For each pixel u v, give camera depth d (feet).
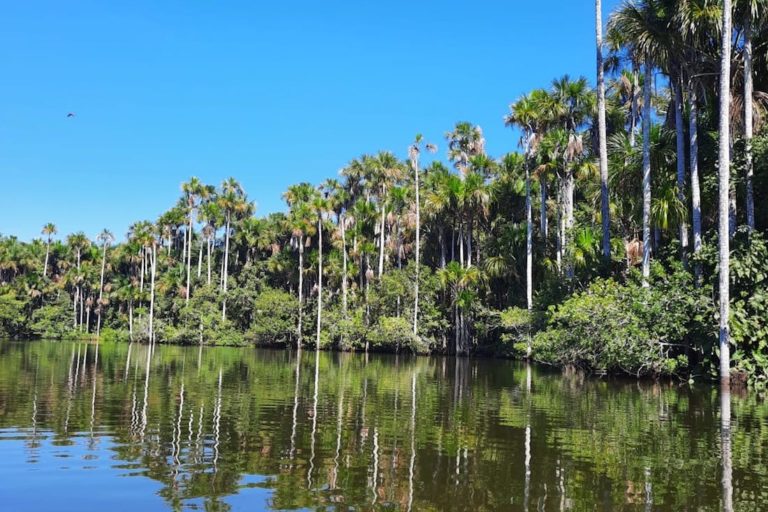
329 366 103.91
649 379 76.54
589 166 118.21
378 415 44.01
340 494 23.85
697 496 23.77
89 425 38.58
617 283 80.12
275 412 45.16
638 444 33.53
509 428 38.60
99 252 293.64
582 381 74.38
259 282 235.61
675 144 85.40
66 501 22.99
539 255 141.28
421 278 165.17
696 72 76.38
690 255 73.82
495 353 149.69
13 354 127.03
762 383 63.00
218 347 202.90
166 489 24.48
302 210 203.62
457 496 23.65
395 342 164.66
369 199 207.41
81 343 227.20
